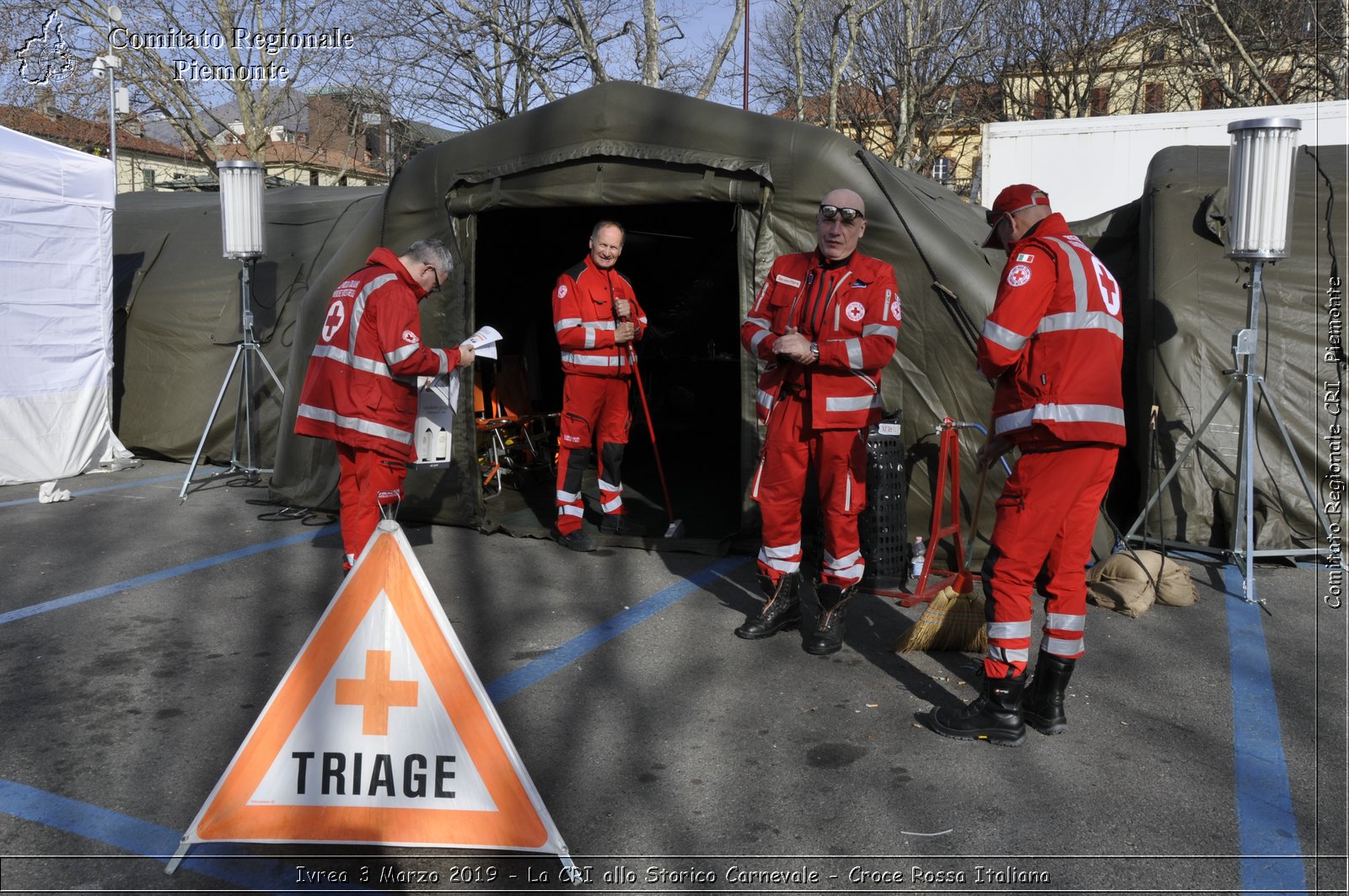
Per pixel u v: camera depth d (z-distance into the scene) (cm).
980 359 361
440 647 290
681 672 433
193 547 624
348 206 955
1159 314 635
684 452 985
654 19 1827
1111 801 328
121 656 444
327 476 705
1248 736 375
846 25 2556
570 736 371
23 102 2256
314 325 711
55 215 823
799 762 353
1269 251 539
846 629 482
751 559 610
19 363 810
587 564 597
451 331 659
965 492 577
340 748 291
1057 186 1113
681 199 601
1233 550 584
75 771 341
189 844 287
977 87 2712
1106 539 578
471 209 644
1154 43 2431
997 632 367
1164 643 471
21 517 700
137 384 945
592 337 611
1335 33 2014
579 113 613
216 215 1016
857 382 441
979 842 303
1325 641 475
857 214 438
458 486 668
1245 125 536
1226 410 616
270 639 466
